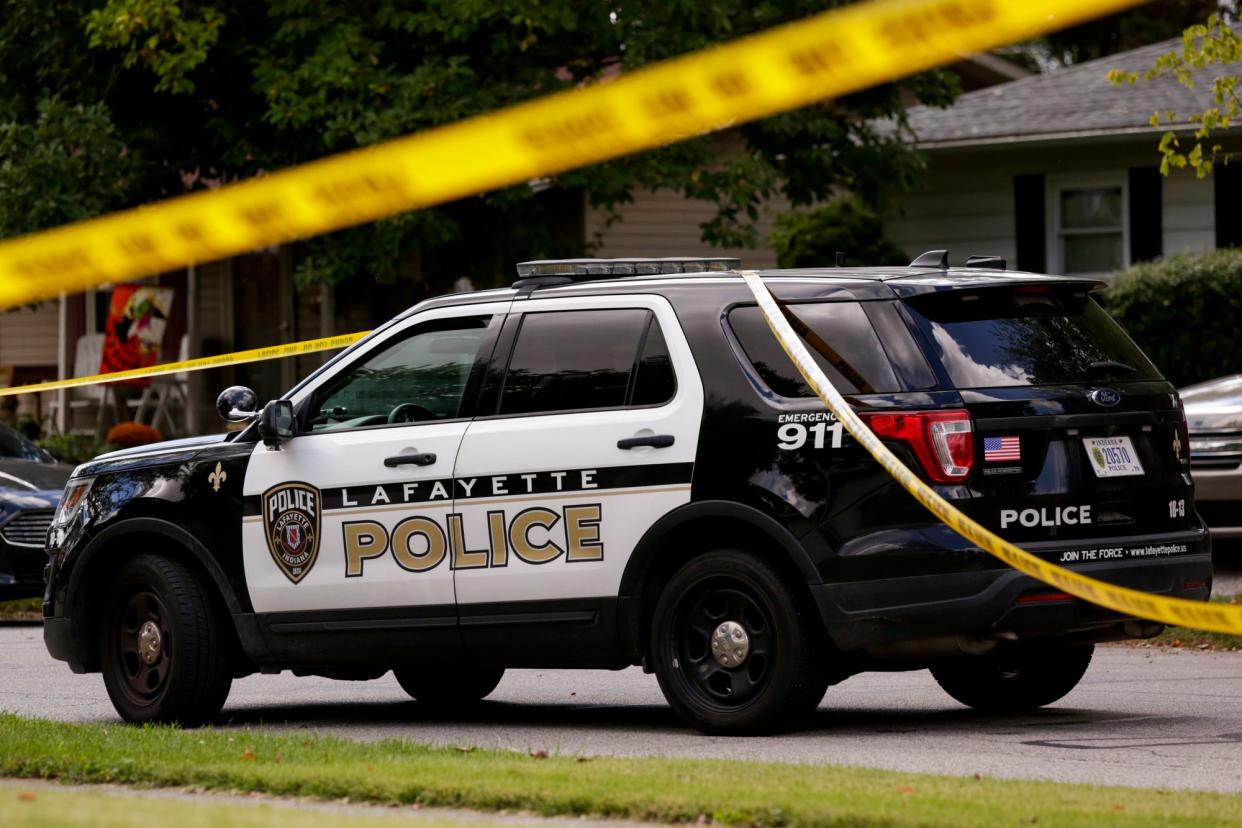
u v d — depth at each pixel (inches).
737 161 1160.2
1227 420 810.2
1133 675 610.9
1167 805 330.0
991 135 1300.4
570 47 1169.4
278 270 1552.7
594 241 1507.1
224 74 1180.5
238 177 1223.5
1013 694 523.8
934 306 462.0
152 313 1537.9
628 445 471.5
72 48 1181.7
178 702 521.3
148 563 528.4
